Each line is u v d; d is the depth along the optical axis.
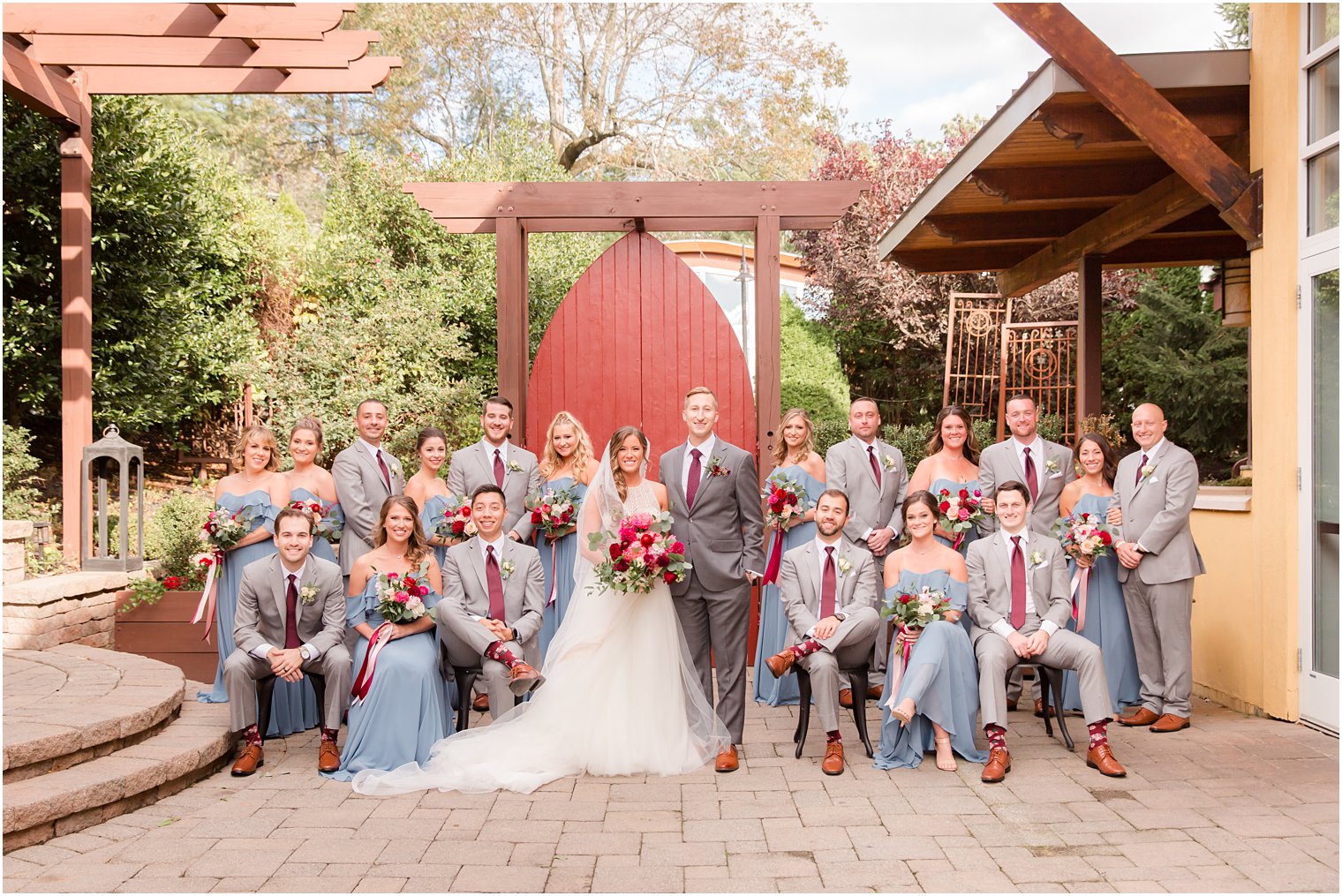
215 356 10.14
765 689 5.78
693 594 4.78
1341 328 4.67
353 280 12.11
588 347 6.94
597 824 3.73
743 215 6.68
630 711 4.49
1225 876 3.17
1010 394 14.17
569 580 5.64
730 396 6.90
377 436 5.71
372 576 4.76
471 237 12.68
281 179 21.22
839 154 16.22
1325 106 4.81
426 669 4.58
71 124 7.00
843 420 13.98
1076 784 4.16
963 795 4.03
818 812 3.85
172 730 4.54
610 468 4.74
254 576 4.57
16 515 7.10
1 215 7.59
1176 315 11.95
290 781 4.30
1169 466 5.08
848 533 5.59
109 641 6.46
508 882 3.16
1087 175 6.74
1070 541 5.17
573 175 19.34
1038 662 4.62
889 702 4.42
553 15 18.64
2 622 5.73
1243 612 5.44
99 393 8.97
